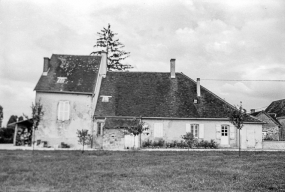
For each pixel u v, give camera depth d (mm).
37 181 11398
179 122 32312
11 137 43594
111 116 31688
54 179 11766
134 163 17172
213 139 32375
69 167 15078
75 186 10648
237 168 15719
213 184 11469
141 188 10531
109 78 36531
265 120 45875
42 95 30969
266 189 10797
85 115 30906
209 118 32344
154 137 31859
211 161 18703
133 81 36312
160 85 35906
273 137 44719
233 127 32750
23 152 22594
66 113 30891
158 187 10766
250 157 21578
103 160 18391
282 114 49500
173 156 21594
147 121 32031
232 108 33438
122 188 10492
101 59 36031
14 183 10961
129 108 32719
